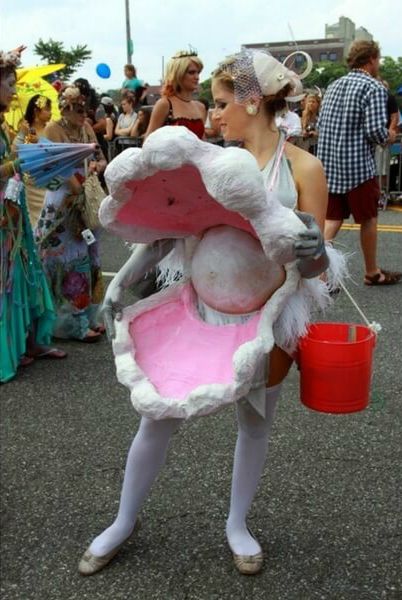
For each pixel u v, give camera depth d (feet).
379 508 8.42
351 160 17.70
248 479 7.36
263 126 6.70
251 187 5.40
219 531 8.00
